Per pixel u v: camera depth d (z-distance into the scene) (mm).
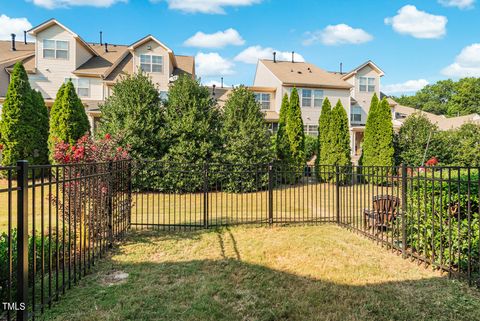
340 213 6930
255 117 11055
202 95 11086
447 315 2547
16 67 11672
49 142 11609
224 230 5457
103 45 20828
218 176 10148
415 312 2598
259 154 10609
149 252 4188
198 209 7746
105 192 4246
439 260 3498
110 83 16453
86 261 3773
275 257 3996
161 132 10109
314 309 2652
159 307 2674
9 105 11516
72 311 2582
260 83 24125
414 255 3855
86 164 3453
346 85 20953
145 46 17891
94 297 2846
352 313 2586
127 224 5395
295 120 13320
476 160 12484
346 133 13094
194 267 3621
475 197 3445
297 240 4801
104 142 5141
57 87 17094
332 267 3643
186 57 21594
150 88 10539
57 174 2844
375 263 3789
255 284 3154
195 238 4902
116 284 3143
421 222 3857
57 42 17125
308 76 21641
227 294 2932
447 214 3543
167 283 3174
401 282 3213
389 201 4980
